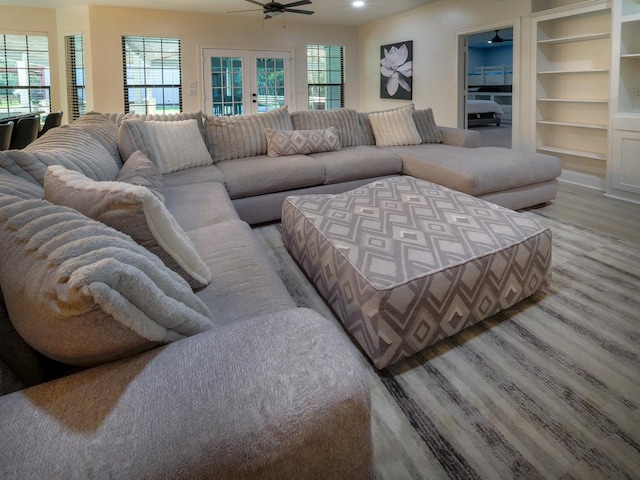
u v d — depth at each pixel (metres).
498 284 1.88
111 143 2.63
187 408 0.62
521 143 5.43
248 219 3.37
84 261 0.69
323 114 4.36
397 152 4.03
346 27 8.33
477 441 1.33
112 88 6.78
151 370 0.68
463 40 6.26
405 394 1.54
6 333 0.82
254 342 0.75
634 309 2.07
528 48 5.16
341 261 1.82
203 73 7.35
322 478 0.65
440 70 6.58
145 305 0.72
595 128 4.64
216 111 7.58
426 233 2.00
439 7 6.42
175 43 7.14
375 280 1.61
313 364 0.71
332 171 3.61
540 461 1.25
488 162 3.46
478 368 1.67
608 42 4.55
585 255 2.74
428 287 1.65
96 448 0.56
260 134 3.87
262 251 1.70
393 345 1.62
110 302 0.65
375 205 2.44
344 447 0.66
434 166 3.54
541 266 2.06
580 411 1.44
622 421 1.39
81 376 0.68
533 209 3.80
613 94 4.09
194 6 6.62
